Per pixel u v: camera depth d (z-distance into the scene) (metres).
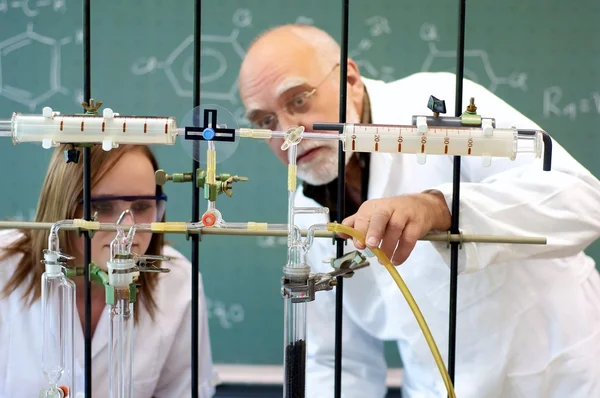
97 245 1.25
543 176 1.12
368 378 1.77
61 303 0.92
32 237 1.32
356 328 1.74
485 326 1.44
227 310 2.80
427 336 0.87
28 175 2.72
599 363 1.46
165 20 2.71
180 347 1.62
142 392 1.54
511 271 1.41
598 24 2.67
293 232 0.88
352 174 1.62
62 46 2.70
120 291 0.89
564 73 2.70
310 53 1.58
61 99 2.72
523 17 2.68
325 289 0.89
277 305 2.80
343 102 0.92
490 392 1.45
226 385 2.79
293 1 2.70
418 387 1.60
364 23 2.71
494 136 0.87
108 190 1.25
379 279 1.57
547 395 1.46
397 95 1.66
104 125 0.87
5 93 2.71
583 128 2.71
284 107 1.59
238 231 0.90
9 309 1.37
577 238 1.09
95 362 1.42
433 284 1.48
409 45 2.71
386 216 0.91
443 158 1.56
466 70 2.71
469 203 1.02
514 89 2.71
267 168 2.76
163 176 0.89
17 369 1.38
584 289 1.54
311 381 1.75
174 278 1.61
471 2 2.68
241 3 2.70
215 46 2.71
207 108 0.86
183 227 0.91
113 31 2.70
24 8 2.68
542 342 1.45
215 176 0.87
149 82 2.72
